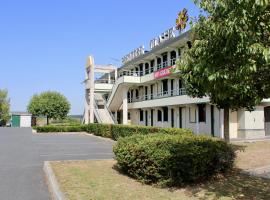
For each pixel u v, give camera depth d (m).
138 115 44.28
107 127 30.38
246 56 5.15
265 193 7.78
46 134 38.72
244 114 24.61
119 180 9.80
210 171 9.23
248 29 5.18
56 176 10.55
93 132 36.91
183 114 32.31
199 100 26.73
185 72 6.90
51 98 72.75
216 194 7.89
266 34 5.41
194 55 6.45
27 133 41.16
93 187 8.96
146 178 9.15
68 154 17.88
